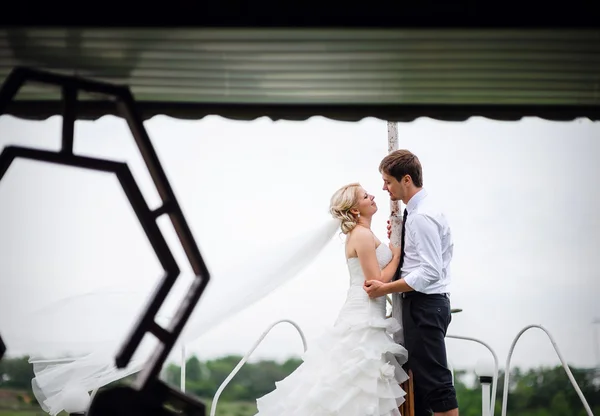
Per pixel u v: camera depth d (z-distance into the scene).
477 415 14.41
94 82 3.06
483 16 3.13
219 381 17.23
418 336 4.33
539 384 13.98
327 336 4.55
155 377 3.03
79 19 3.12
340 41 3.34
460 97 3.94
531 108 4.03
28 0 3.10
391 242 4.62
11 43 3.38
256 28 3.14
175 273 3.07
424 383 4.30
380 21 3.13
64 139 3.00
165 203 3.09
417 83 3.78
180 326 3.05
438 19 3.13
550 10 3.12
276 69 3.63
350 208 4.65
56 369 4.67
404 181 4.45
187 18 3.12
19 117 3.96
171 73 3.68
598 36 3.30
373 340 4.43
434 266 4.26
